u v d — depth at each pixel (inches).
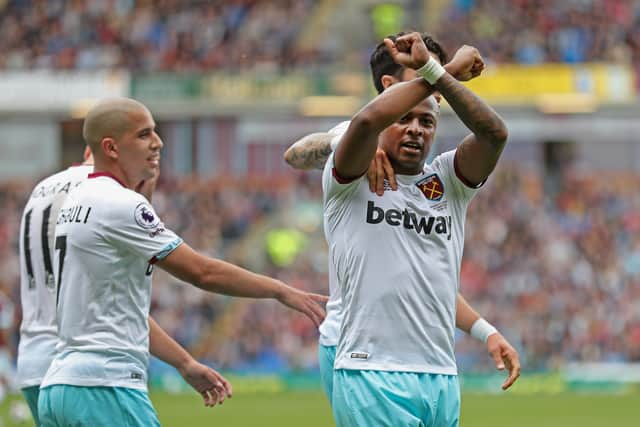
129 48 1963.6
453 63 298.5
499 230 1726.1
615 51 1905.8
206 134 1952.5
